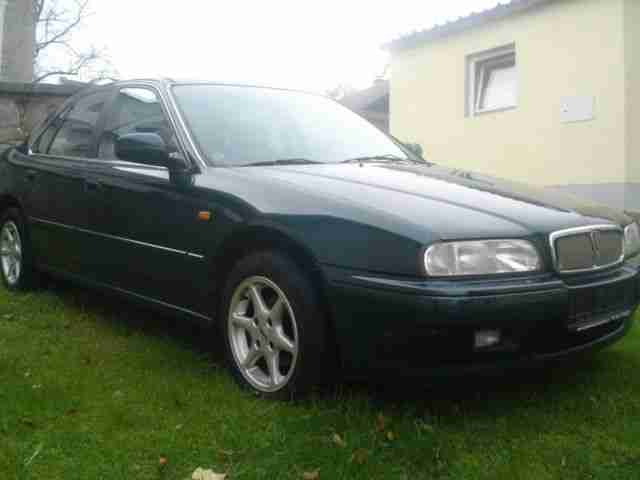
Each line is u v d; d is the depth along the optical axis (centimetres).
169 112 398
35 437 279
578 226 308
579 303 295
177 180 365
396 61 1214
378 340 280
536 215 305
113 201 405
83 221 434
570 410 312
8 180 524
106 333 421
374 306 279
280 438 276
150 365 363
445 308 265
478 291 268
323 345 301
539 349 287
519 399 323
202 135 382
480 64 1098
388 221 284
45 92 876
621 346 399
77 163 454
